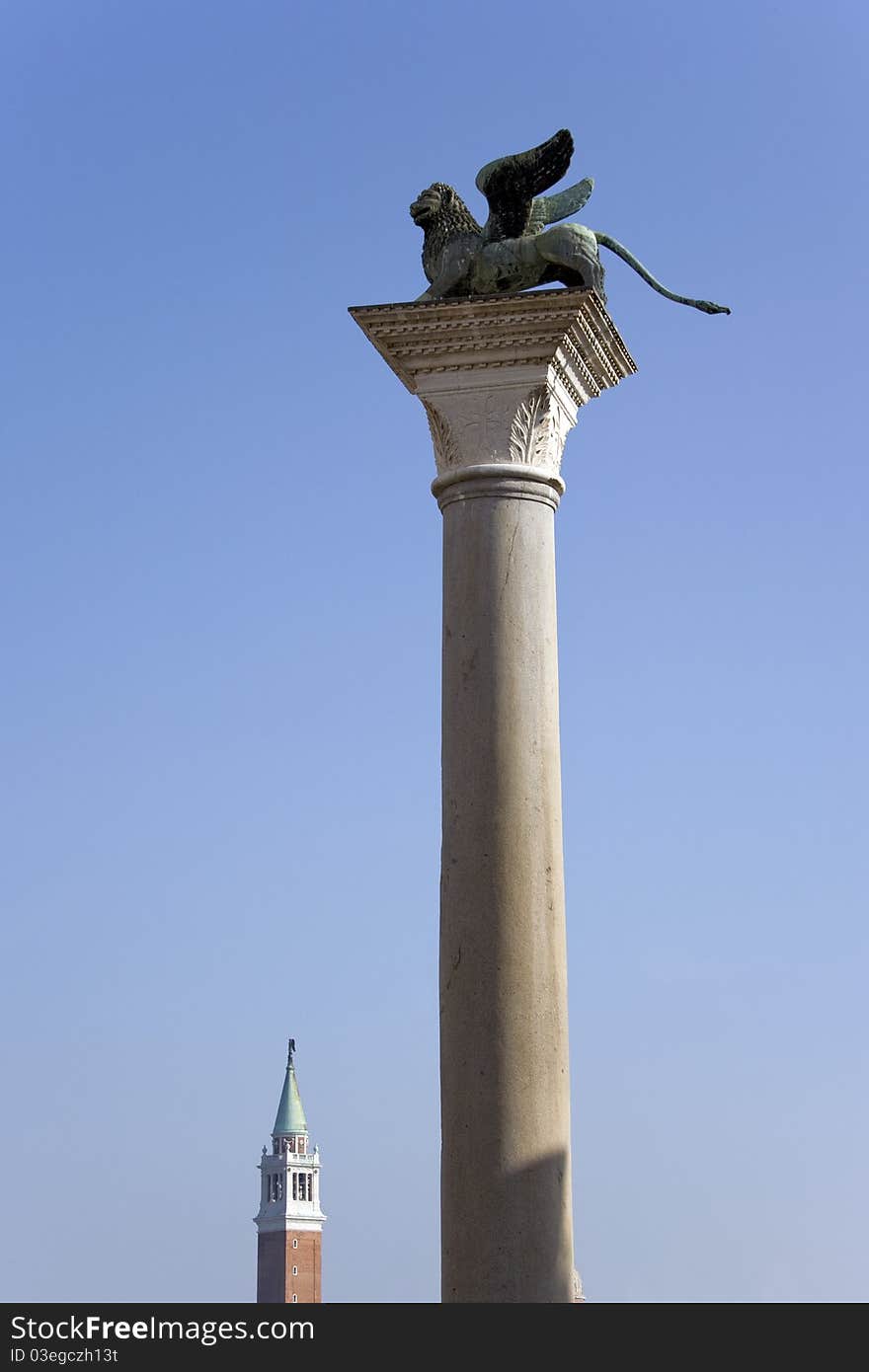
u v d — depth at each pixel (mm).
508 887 18625
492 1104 18156
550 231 20422
